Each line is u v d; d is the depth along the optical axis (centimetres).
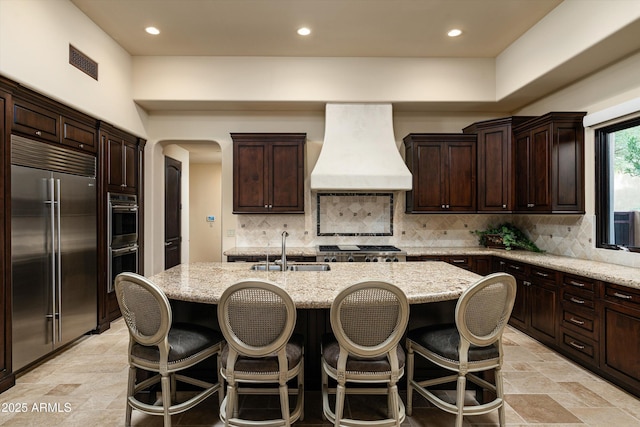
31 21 282
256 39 404
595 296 284
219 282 234
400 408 206
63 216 323
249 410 230
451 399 245
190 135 496
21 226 277
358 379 181
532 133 398
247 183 464
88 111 354
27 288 282
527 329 376
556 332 330
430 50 432
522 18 362
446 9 343
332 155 447
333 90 450
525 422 220
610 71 335
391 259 435
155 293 183
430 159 465
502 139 438
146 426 214
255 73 448
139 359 198
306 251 449
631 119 316
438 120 507
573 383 271
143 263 479
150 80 445
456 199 463
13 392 255
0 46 254
